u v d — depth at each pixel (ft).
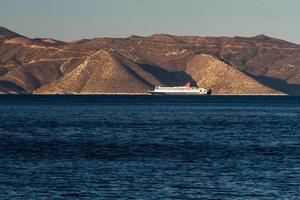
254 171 529.45
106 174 512.22
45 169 535.60
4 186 463.42
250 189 458.09
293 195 441.27
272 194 443.73
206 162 579.48
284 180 489.67
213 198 433.48
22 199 428.56
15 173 514.68
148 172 522.47
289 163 573.74
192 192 449.48
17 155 623.77
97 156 619.67
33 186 464.24
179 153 645.51
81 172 520.83
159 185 470.80
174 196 437.99
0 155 623.36
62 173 515.91
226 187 464.24
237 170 534.37
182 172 523.29
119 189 456.86
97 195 439.22
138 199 430.20
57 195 438.81
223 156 622.54
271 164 567.59
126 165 559.79
